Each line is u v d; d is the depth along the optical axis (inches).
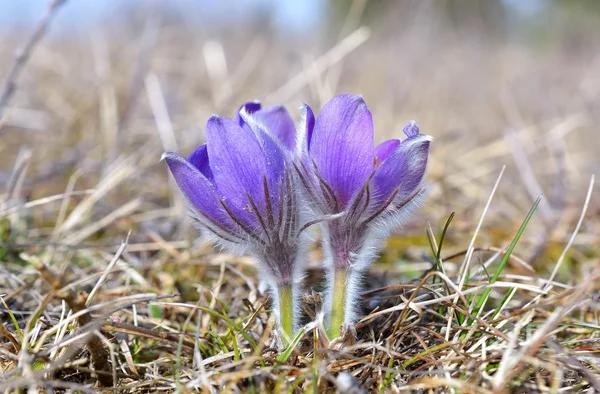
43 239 14.8
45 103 24.0
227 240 10.1
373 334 10.8
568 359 9.8
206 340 11.2
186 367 10.8
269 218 9.8
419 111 28.1
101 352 10.1
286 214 9.9
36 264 9.7
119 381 10.5
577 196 18.9
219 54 25.1
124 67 25.6
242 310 12.2
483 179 20.7
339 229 10.1
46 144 20.6
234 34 36.7
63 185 17.8
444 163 20.9
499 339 10.6
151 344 11.3
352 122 9.5
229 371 10.3
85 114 22.6
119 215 15.3
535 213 17.4
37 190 17.4
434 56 37.7
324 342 10.2
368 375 10.2
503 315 11.0
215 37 35.8
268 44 34.2
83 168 18.7
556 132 22.4
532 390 9.6
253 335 11.2
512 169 22.0
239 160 9.6
